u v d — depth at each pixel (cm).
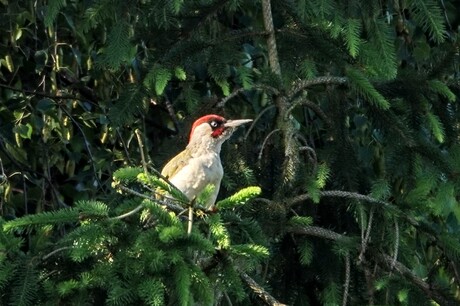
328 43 1226
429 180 1203
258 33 1232
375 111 1225
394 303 1164
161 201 926
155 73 1207
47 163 1398
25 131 1359
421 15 1257
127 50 1222
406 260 1177
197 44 1215
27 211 1379
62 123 1380
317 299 1214
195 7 1231
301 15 1205
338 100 1234
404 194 1196
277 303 994
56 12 1234
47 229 933
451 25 1586
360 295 1174
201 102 1275
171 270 890
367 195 1189
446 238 1166
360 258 1123
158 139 1489
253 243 1027
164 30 1225
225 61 1221
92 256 934
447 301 1137
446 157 1206
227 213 1036
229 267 916
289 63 1239
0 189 1334
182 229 890
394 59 1231
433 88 1218
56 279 942
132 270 895
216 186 1178
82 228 905
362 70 1233
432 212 1242
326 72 1295
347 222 1210
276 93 1216
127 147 1401
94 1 1242
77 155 1411
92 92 1434
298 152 1173
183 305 864
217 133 1190
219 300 1052
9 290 931
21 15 1388
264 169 1205
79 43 1439
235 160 1195
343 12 1245
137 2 1221
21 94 1403
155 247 884
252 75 1327
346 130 1227
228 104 1384
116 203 1215
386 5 1473
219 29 1289
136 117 1425
